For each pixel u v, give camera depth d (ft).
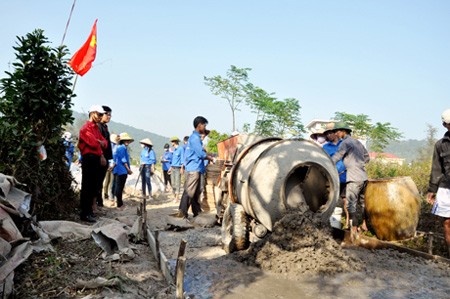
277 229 16.94
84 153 23.89
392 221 20.89
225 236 20.66
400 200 20.75
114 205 34.68
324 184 18.33
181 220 25.79
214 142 93.76
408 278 15.12
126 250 16.65
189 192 28.14
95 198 28.73
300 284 14.62
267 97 119.96
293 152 18.35
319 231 16.79
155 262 16.57
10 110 21.25
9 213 14.94
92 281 12.96
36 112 21.49
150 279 14.60
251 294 13.78
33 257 14.73
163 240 22.48
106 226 18.04
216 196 27.02
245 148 20.95
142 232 19.75
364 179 22.44
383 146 111.86
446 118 18.16
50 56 22.06
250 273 15.76
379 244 18.85
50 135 22.67
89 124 24.38
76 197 28.96
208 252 20.03
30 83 21.26
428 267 16.33
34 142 20.54
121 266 15.49
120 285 13.19
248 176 18.44
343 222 25.73
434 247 20.86
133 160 92.32
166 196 44.73
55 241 17.52
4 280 11.70
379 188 21.52
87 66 23.59
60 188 25.23
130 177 46.98
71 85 23.38
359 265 16.21
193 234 23.86
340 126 24.64
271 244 16.76
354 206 22.70
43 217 21.72
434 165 19.16
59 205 24.20
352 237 20.04
